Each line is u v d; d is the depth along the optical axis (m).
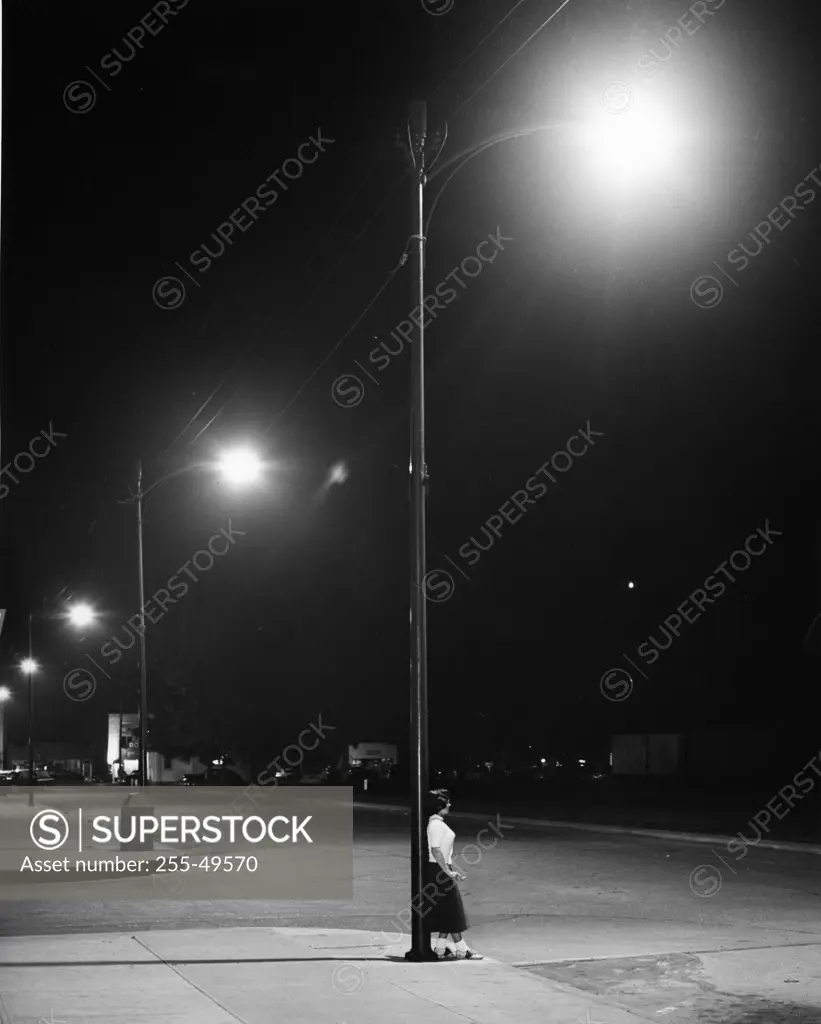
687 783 73.38
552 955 15.29
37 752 114.94
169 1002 11.63
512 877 24.70
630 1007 12.37
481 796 68.88
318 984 12.58
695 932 17.27
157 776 79.94
